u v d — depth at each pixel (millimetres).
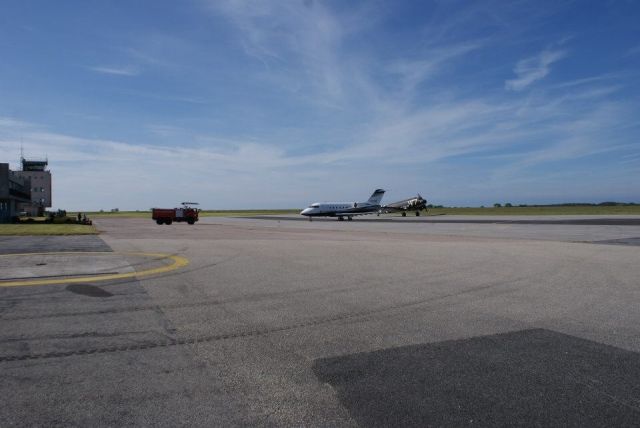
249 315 6785
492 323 6289
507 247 18375
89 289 8836
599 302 7633
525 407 3695
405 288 8984
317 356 4949
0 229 32344
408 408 3695
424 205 87000
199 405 3748
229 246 18922
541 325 6172
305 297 8109
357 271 11344
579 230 32969
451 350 5121
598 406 3711
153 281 9781
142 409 3668
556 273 10992
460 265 12539
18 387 4082
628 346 5227
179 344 5371
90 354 4988
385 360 4805
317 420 3498
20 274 10727
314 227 45125
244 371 4500
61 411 3621
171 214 54594
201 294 8367
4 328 6008
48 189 104438
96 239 23562
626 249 17375
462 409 3672
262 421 3482
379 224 52938
